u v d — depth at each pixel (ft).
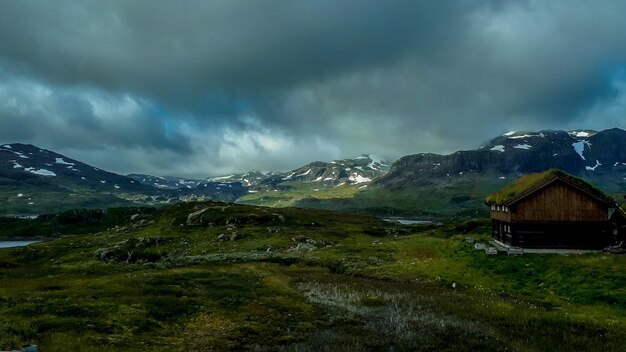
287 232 395.75
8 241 595.47
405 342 102.01
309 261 248.52
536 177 212.02
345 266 222.89
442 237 343.67
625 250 175.73
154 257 287.07
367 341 103.24
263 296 154.40
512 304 131.23
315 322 120.67
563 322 111.45
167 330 108.47
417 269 194.18
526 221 200.23
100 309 121.49
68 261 297.12
